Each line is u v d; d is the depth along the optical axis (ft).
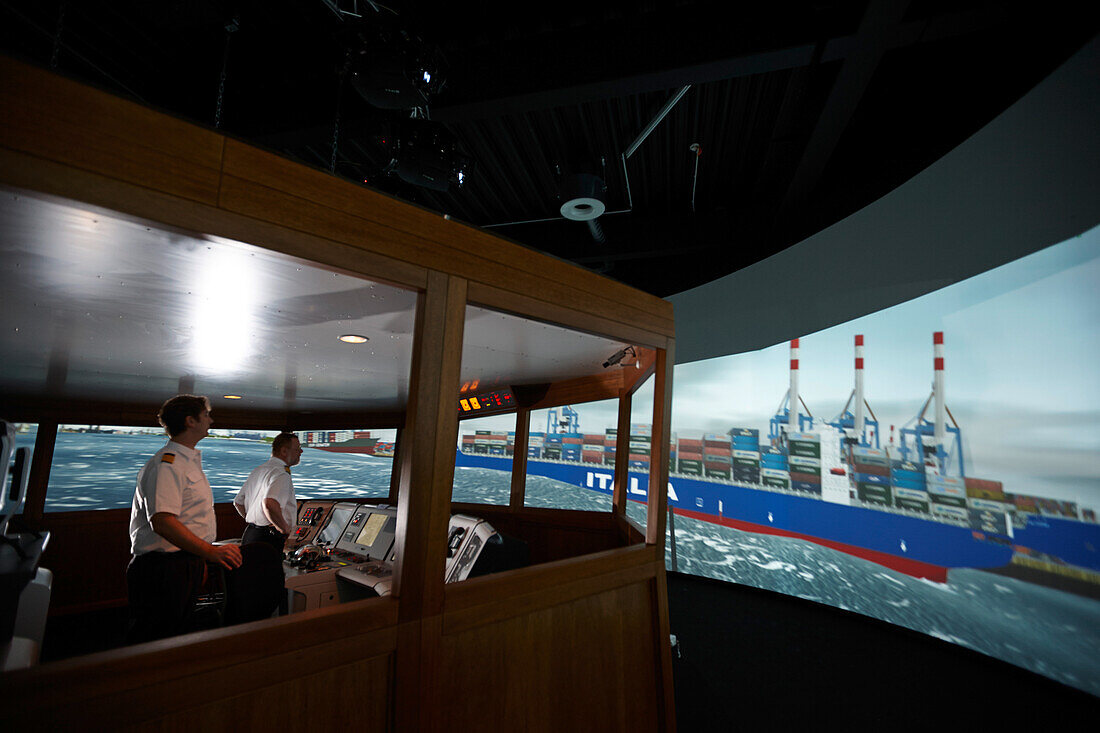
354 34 9.97
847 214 16.61
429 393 5.06
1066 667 10.66
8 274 4.99
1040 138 10.12
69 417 15.43
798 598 17.38
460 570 9.10
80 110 3.26
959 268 12.09
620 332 7.31
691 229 20.56
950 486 13.76
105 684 3.29
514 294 5.93
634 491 30.01
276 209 4.10
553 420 32.89
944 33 9.78
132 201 3.41
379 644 4.59
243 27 11.32
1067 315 10.99
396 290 5.40
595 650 6.70
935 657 12.70
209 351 9.07
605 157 16.72
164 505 6.46
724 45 10.67
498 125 15.21
